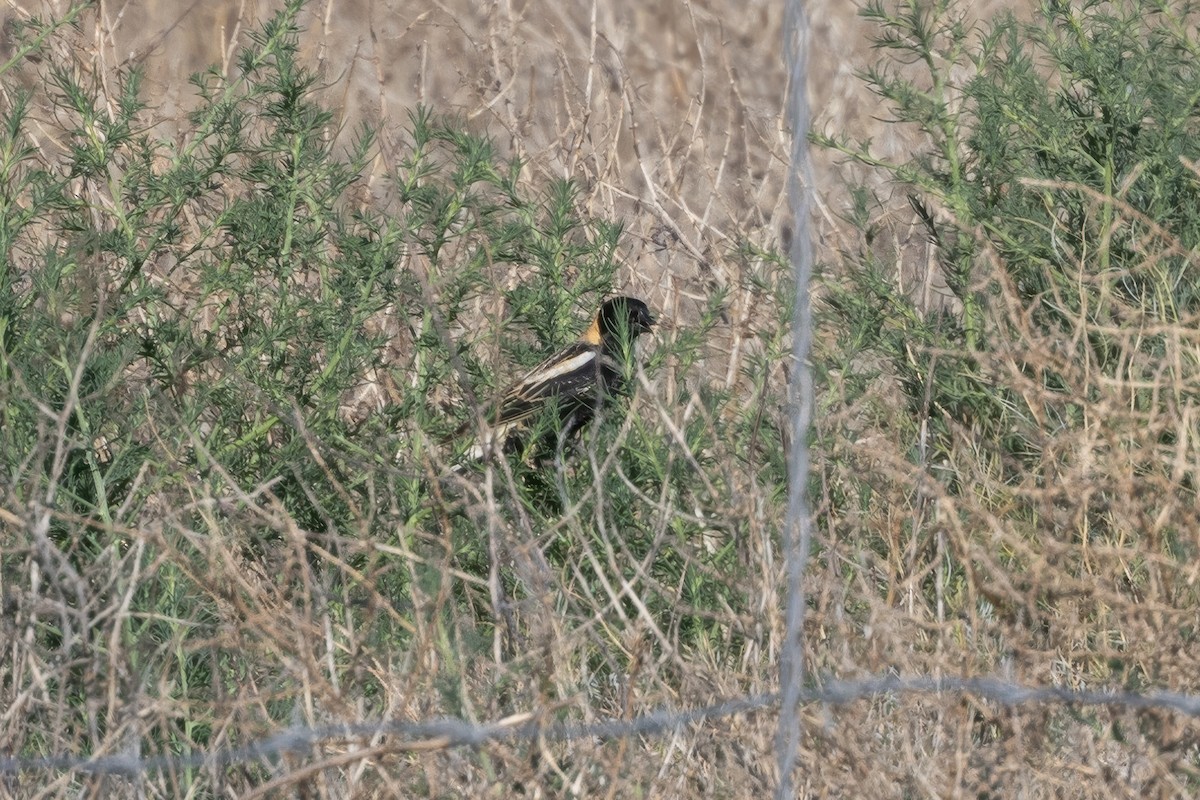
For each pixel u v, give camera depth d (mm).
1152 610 7578
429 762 6969
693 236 14852
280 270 10789
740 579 8945
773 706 7617
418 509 9820
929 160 12758
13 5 13266
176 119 12570
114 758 6992
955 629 8562
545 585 8625
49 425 9328
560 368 11414
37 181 10570
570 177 13672
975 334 11516
